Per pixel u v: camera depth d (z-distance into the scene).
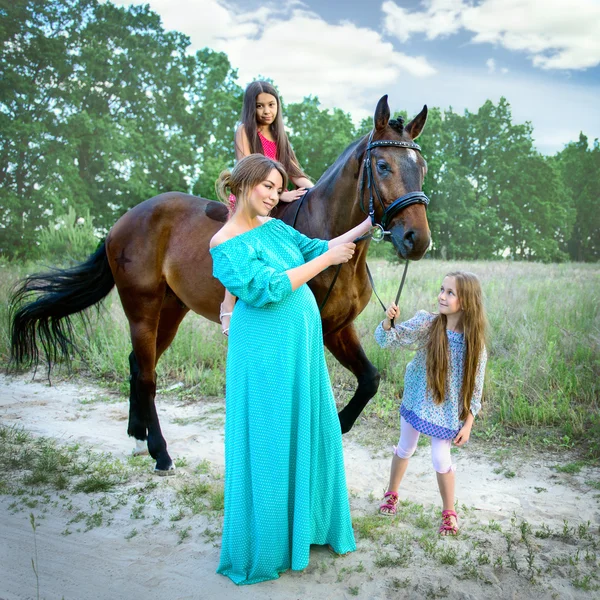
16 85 30.28
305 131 41.44
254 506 2.48
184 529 3.05
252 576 2.52
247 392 2.46
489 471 3.76
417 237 2.78
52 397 5.58
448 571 2.62
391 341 2.97
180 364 6.31
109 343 6.68
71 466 3.87
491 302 7.25
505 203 41.09
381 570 2.63
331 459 2.63
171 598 2.44
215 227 3.89
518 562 2.68
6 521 3.13
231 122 38.47
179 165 36.75
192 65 38.50
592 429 4.16
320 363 2.57
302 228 3.50
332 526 2.72
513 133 43.16
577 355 5.53
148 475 3.78
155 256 4.07
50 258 14.05
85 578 2.60
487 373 5.12
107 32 35.22
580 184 44.03
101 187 32.75
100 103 34.81
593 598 2.41
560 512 3.19
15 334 4.46
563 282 9.78
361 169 3.09
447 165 37.56
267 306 2.44
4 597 2.45
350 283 3.26
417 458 4.02
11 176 29.78
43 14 32.59
